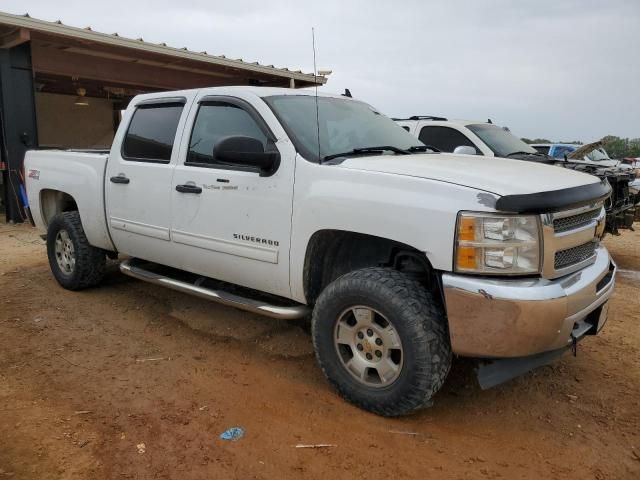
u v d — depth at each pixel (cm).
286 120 386
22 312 514
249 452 297
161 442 305
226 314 508
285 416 334
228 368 400
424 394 311
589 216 352
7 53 1043
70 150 628
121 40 1124
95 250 558
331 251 372
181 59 1262
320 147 377
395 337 318
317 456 295
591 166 791
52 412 335
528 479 280
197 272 444
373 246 371
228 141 352
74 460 288
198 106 441
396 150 406
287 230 366
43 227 624
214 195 407
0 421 325
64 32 1031
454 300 296
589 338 470
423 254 319
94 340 449
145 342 446
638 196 814
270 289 390
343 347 349
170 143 455
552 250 303
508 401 360
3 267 696
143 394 360
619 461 296
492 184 303
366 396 333
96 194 516
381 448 303
